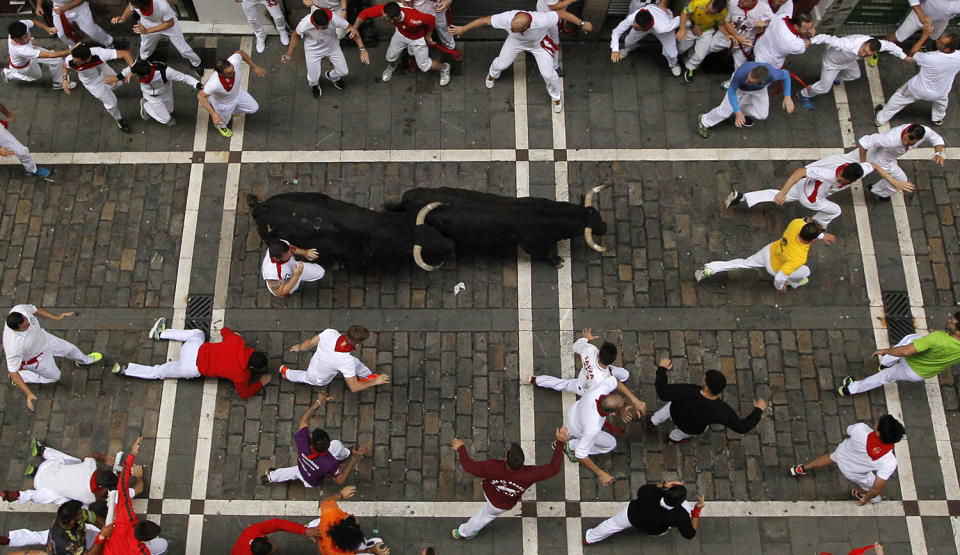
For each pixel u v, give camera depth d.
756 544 8.30
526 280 9.39
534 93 10.46
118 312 9.20
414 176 9.95
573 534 8.30
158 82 9.23
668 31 9.86
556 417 8.80
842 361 9.09
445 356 9.05
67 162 9.94
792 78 10.30
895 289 9.42
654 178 9.97
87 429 8.68
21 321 7.58
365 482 8.50
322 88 10.43
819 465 8.17
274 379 8.90
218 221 9.66
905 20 10.27
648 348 9.11
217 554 8.17
